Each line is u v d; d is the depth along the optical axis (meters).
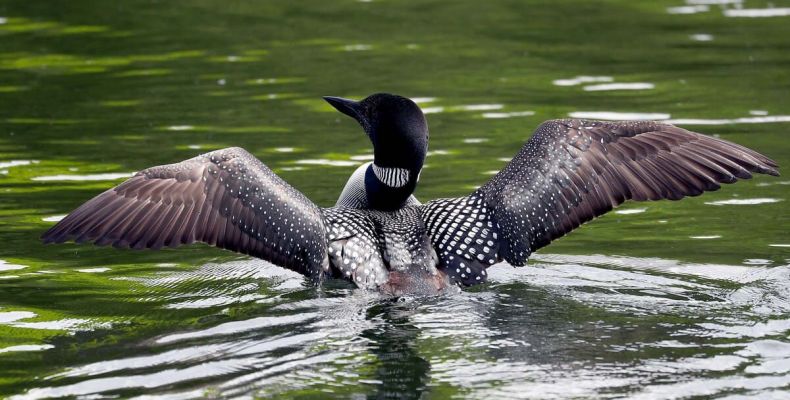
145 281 11.11
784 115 16.88
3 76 19.64
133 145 15.91
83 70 20.05
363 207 10.98
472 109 17.61
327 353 8.88
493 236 10.52
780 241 12.18
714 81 18.95
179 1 25.56
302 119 17.27
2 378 8.52
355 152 15.70
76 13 24.34
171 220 9.45
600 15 24.19
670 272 11.19
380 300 10.02
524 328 9.40
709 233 12.55
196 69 20.11
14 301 10.49
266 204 9.88
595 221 13.16
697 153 10.16
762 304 10.10
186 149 15.68
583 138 10.44
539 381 8.30
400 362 8.65
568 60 20.56
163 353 8.95
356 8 24.95
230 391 8.17
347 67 20.16
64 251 12.15
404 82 19.14
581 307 10.01
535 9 24.81
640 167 10.24
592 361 8.66
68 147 15.82
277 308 9.97
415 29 23.03
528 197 10.48
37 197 13.75
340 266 10.20
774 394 8.08
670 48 21.31
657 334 9.28
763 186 14.27
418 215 10.80
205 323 9.67
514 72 19.80
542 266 11.41
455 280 10.39
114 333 9.52
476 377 8.38
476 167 14.89
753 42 21.61
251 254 9.81
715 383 8.25
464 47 21.61
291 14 24.36
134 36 22.47
